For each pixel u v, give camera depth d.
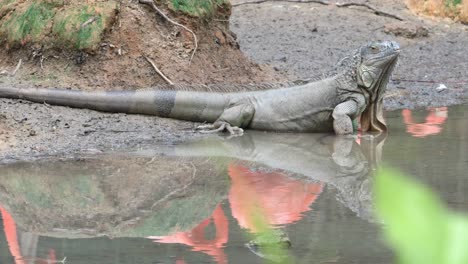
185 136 13.06
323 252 6.32
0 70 14.95
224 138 13.09
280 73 17.30
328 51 20.09
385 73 13.34
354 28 22.31
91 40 14.59
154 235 7.33
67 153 11.54
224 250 6.54
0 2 15.59
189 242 6.96
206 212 8.15
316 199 8.58
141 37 15.07
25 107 13.38
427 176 9.59
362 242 6.64
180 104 13.86
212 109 13.90
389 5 25.05
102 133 12.69
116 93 13.80
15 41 14.98
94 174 10.32
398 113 15.25
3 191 9.40
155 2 15.43
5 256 6.59
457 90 17.27
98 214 8.27
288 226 7.25
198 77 15.26
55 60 14.77
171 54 15.21
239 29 22.00
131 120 13.54
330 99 13.54
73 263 6.32
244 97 13.92
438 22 23.97
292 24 22.47
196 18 15.57
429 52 20.78
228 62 16.19
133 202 8.80
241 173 10.27
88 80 14.53
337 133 13.27
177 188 9.43
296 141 12.84
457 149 11.58
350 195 8.76
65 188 9.55
